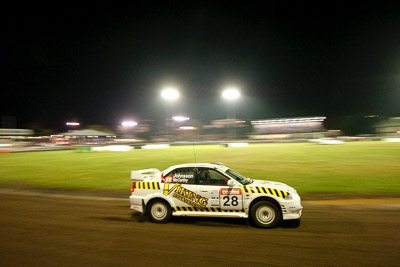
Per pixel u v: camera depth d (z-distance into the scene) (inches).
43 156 980.6
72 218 238.4
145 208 227.9
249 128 2343.8
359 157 665.6
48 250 165.8
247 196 205.9
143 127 2613.2
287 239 177.2
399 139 1379.2
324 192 327.0
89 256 156.3
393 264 140.1
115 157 844.0
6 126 2204.7
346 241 171.8
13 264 147.5
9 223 225.0
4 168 640.4
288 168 517.7
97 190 378.0
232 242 173.8
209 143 1721.2
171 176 227.0
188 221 223.5
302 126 2150.6
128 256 155.3
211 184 218.8
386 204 270.4
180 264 144.0
